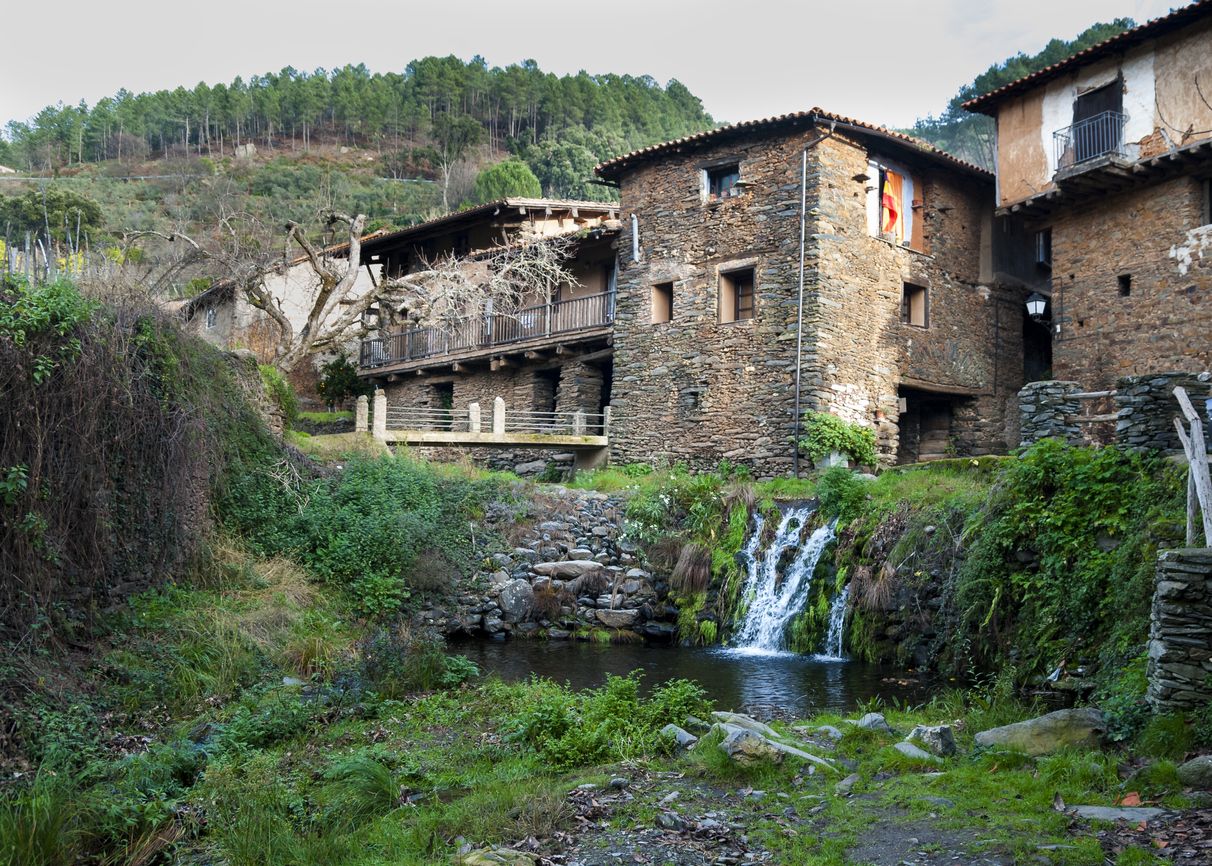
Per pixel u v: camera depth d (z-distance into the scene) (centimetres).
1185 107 1692
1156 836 489
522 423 2541
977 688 1021
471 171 6475
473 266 2556
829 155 1977
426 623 1420
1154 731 648
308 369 3183
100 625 916
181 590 1088
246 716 803
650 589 1575
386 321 2570
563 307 2441
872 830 527
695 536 1631
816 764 652
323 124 8181
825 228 1950
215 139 7725
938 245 2231
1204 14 1650
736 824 550
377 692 929
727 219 2091
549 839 536
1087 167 1747
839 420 1909
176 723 795
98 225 3478
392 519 1466
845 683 1124
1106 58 1834
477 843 538
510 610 1505
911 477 1542
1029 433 1323
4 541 798
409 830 558
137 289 1145
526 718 769
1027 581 1029
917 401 2358
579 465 2312
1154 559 845
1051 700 902
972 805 553
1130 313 1802
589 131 7625
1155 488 933
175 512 1107
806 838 517
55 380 879
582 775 662
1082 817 529
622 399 2244
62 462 880
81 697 778
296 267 3203
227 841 546
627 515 1684
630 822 558
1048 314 2428
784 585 1462
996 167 2067
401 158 7369
